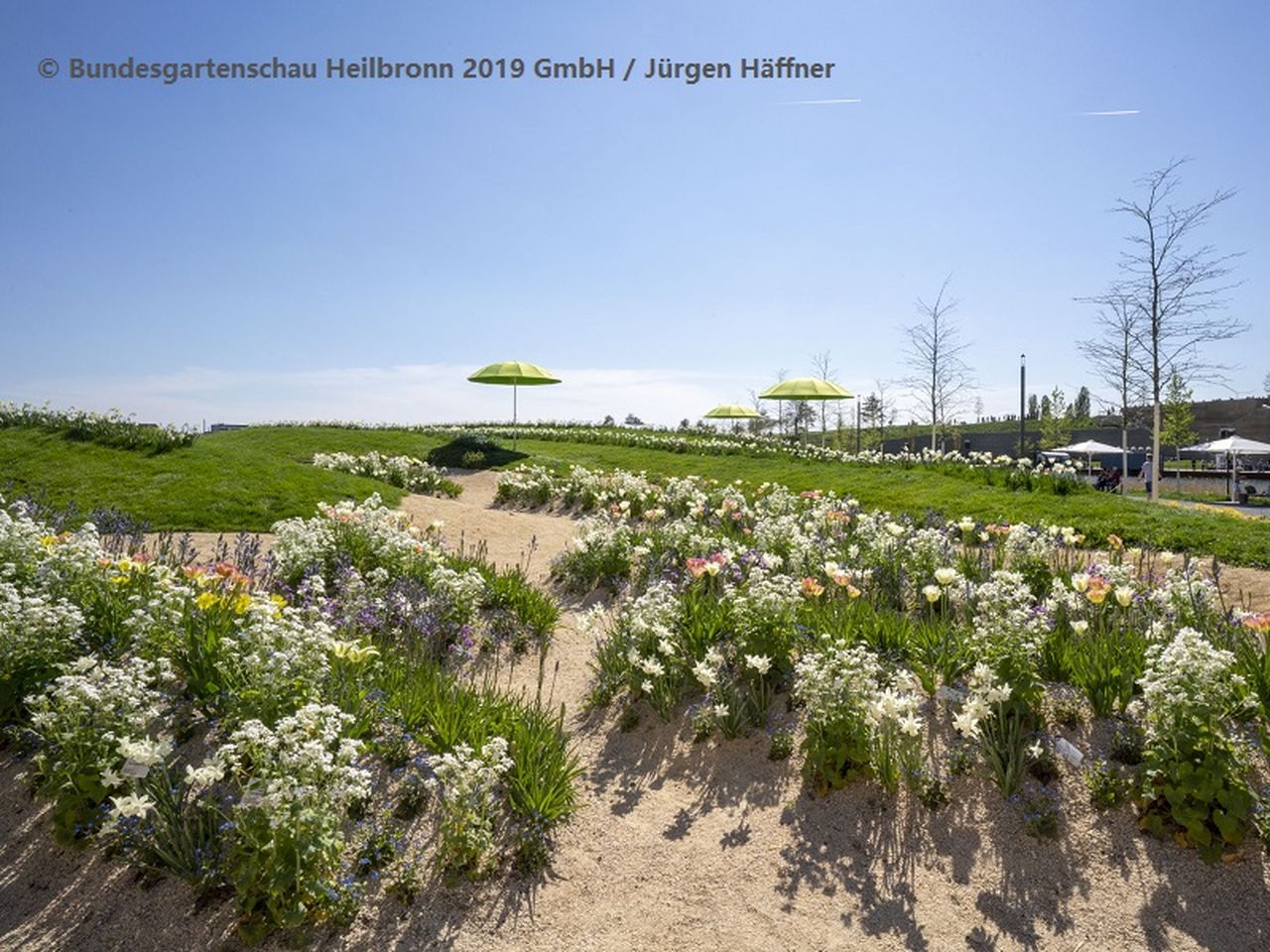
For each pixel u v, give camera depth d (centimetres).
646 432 3192
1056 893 372
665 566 828
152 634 477
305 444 2394
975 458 1789
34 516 872
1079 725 461
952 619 625
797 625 565
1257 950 333
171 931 337
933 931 359
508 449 2508
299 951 333
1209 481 3275
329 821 337
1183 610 565
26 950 329
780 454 2228
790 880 397
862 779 455
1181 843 383
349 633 603
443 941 350
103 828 339
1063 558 899
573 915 374
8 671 421
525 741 461
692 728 529
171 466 1334
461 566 820
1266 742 399
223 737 427
